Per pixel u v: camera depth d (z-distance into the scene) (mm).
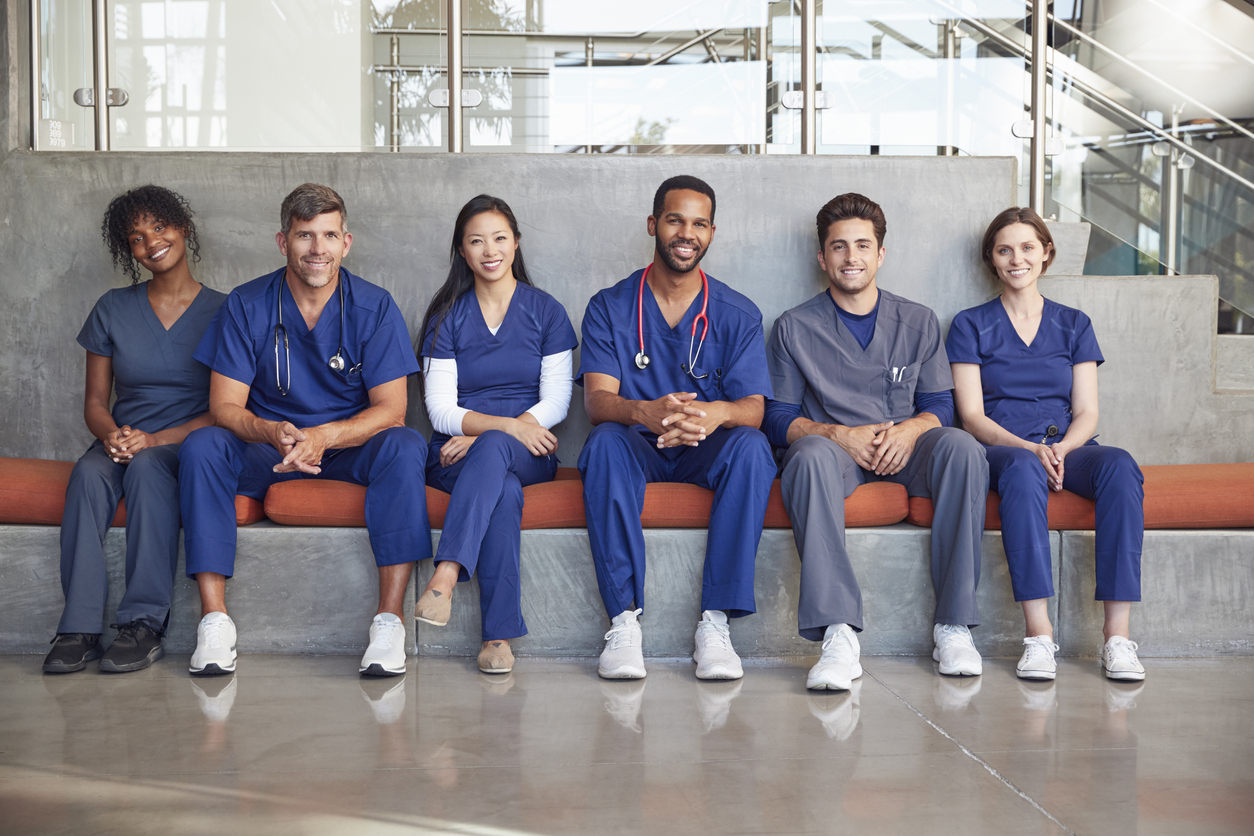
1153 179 3561
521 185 2982
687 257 2494
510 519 2197
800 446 2230
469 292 2648
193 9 3174
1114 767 1560
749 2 3268
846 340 2617
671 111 3281
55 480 2365
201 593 2227
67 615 2203
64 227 2941
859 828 1318
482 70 3234
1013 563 2227
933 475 2299
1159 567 2354
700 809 1379
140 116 3170
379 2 3207
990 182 2986
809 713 1854
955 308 2992
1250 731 1751
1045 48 3357
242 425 2309
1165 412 2973
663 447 2363
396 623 2191
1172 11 3523
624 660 2107
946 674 2164
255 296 2484
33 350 2939
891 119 3330
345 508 2322
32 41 3076
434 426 2559
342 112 3225
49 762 1558
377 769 1532
